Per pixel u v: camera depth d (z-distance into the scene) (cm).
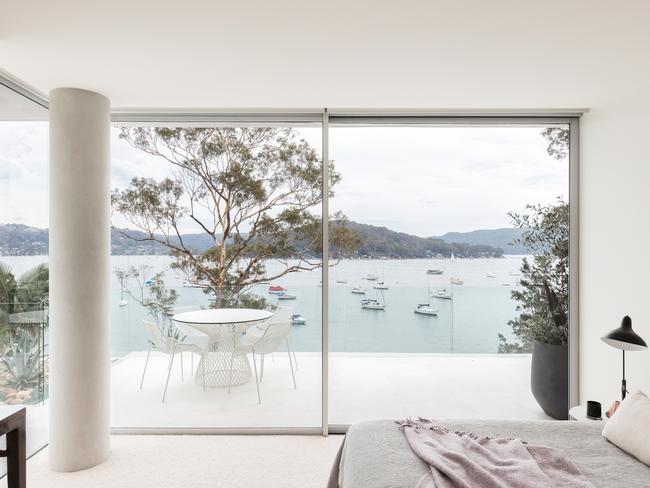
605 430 228
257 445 347
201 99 342
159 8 210
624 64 276
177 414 375
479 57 267
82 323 311
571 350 383
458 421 250
